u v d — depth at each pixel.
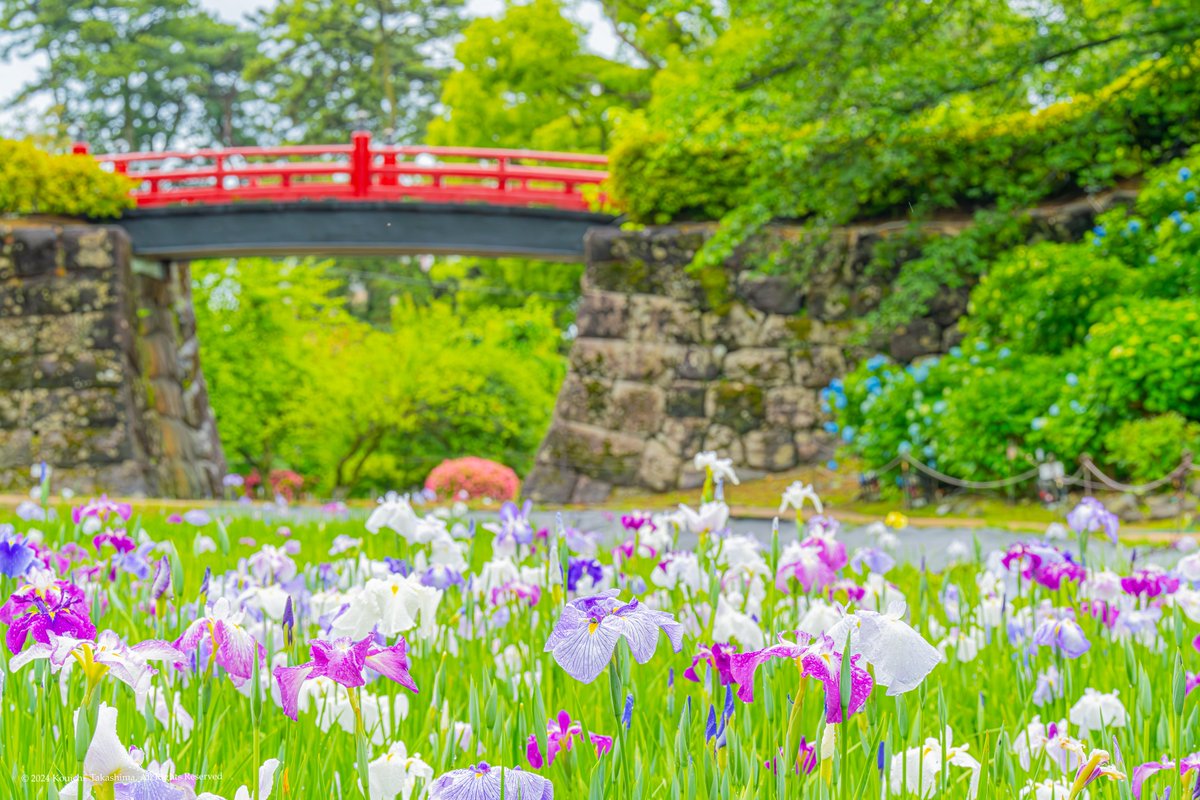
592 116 33.09
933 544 8.31
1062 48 14.98
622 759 1.58
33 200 19.59
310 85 47.56
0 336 18.78
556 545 2.50
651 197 18.12
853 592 2.83
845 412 14.55
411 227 19.95
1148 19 14.60
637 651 1.32
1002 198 14.97
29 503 5.00
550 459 17.75
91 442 18.48
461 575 2.69
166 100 49.81
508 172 20.12
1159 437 10.45
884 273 17.03
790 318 17.36
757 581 2.79
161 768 1.51
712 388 17.45
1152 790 1.68
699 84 15.91
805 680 1.42
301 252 20.48
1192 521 9.62
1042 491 11.23
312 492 29.09
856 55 14.69
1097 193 16.33
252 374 27.91
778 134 15.18
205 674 1.76
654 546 3.55
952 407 12.30
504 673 2.42
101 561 3.48
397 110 47.97
